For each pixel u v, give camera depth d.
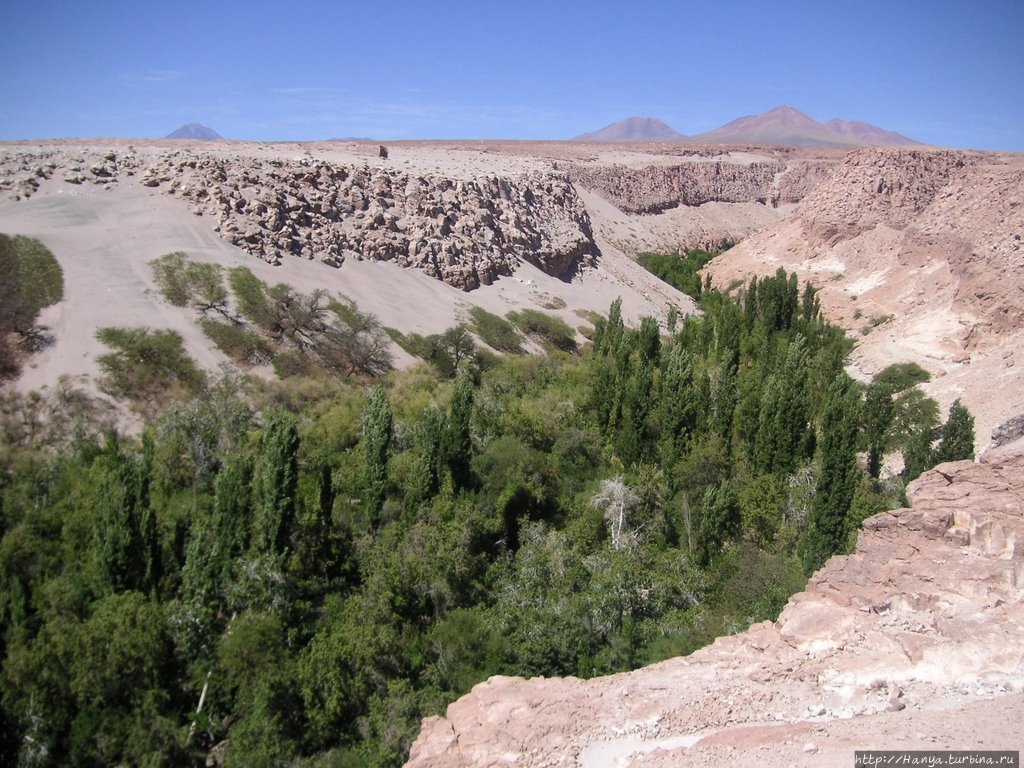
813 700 16.39
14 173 55.62
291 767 21.88
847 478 29.03
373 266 61.06
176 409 38.69
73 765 21.69
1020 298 60.53
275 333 48.44
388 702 23.52
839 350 63.59
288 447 28.50
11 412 37.53
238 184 60.19
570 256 82.94
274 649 24.59
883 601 18.56
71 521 29.33
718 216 152.50
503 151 144.75
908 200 95.31
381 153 92.38
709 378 47.50
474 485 36.41
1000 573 18.12
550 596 28.58
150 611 24.42
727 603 28.81
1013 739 13.67
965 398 52.50
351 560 30.02
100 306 45.22
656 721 16.48
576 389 49.53
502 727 16.86
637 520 35.28
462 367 52.16
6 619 25.03
